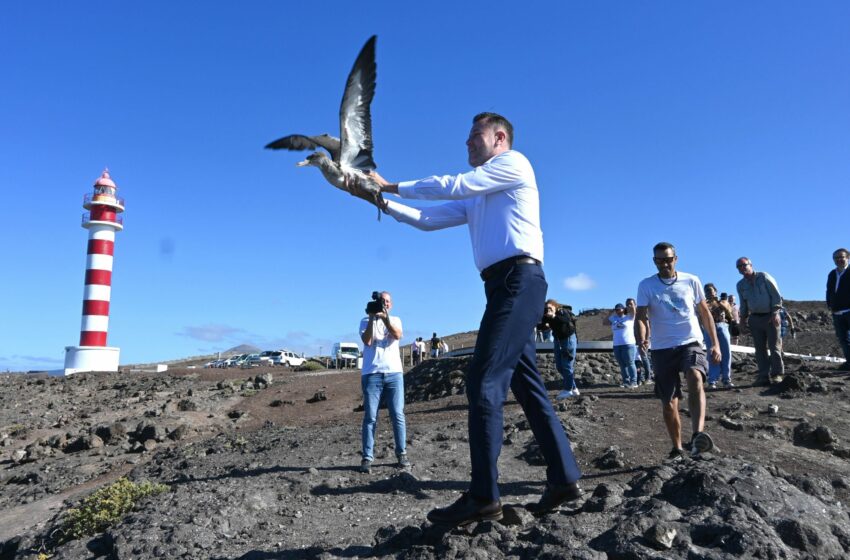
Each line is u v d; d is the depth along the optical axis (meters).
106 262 42.59
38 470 13.00
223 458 10.38
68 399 24.94
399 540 4.47
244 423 17.72
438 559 3.80
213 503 6.52
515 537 3.98
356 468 8.04
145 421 17.05
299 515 6.30
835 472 7.05
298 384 25.05
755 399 10.56
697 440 6.65
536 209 4.03
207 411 19.45
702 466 4.38
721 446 8.05
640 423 9.53
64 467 13.24
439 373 20.86
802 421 8.98
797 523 3.63
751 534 3.51
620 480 6.83
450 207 4.47
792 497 4.08
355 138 3.86
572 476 4.12
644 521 3.79
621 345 13.86
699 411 6.80
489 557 3.75
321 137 3.81
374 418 7.97
